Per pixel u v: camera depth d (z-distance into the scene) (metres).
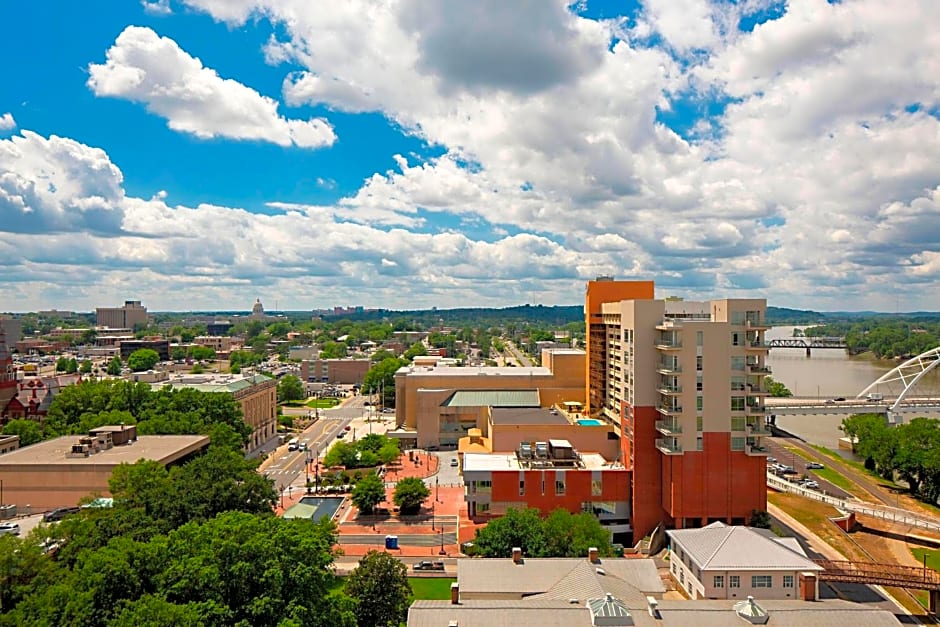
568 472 134.62
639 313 133.25
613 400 162.50
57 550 95.38
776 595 86.00
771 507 145.38
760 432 125.62
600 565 81.44
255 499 108.00
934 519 140.50
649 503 132.50
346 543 130.75
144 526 90.69
